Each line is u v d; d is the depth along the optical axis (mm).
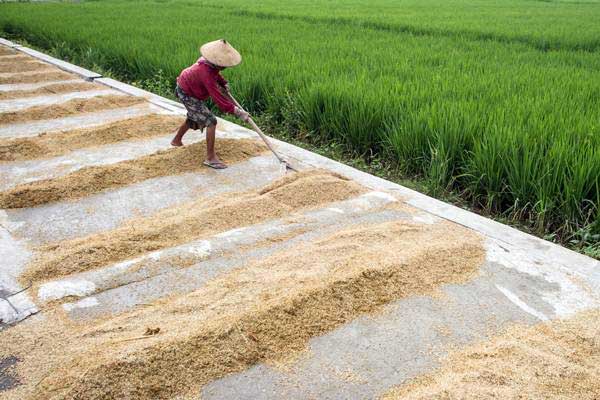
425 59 10289
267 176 5566
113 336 3027
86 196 5055
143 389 2648
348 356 2971
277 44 11922
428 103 6789
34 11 19719
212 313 3174
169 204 4926
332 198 4926
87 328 3180
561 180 4949
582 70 9414
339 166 5773
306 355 2967
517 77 8445
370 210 4723
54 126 7133
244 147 6199
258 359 2918
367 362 2932
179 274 3719
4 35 15961
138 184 5336
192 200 5020
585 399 2668
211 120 5594
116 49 11477
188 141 6480
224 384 2754
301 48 11289
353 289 3404
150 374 2707
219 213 4539
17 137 6605
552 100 6848
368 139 6793
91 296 3488
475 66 9633
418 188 5816
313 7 23250
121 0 26672
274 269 3686
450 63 9766
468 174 5496
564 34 14227
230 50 5383
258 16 19453
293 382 2787
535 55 11297
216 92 5359
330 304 3285
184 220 4410
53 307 3373
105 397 2596
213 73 5418
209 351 2869
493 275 3762
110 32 13828
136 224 4488
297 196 4902
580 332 3211
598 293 3592
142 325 3117
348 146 7000
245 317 3074
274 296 3307
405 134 6195
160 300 3455
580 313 3393
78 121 7367
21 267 3824
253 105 8406
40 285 3582
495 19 18656
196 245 4035
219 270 3770
